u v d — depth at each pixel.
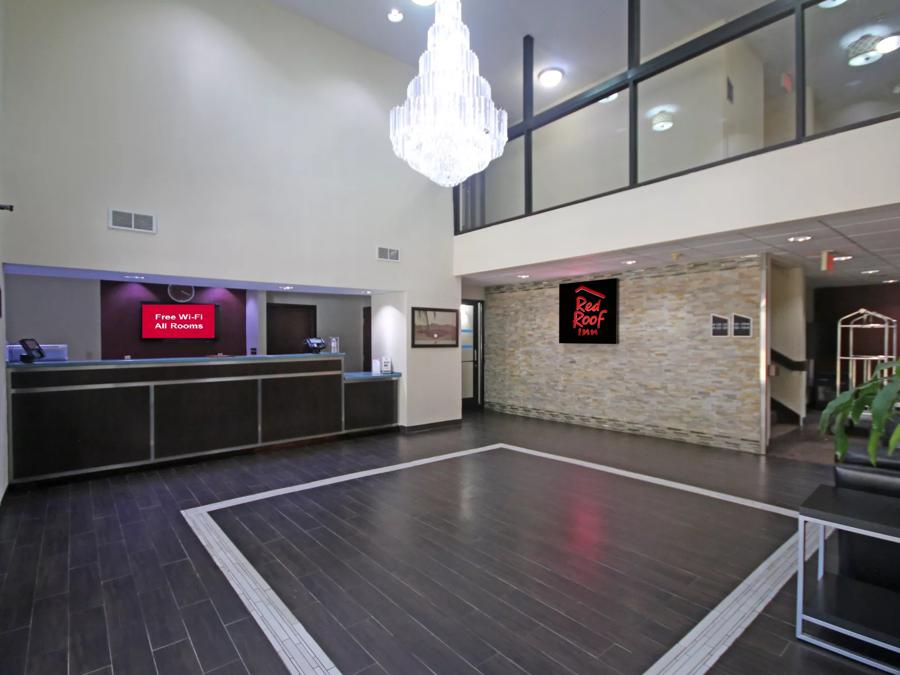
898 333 8.72
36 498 4.07
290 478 4.68
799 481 4.60
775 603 2.50
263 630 2.27
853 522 2.04
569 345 7.75
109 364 4.68
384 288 6.52
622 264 6.37
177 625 2.31
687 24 5.64
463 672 1.98
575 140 6.98
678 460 5.38
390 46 6.38
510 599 2.55
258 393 5.69
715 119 5.69
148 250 4.68
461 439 6.47
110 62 4.51
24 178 4.06
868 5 5.01
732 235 4.55
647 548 3.15
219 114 5.14
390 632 2.26
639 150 6.36
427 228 7.03
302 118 5.76
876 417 1.63
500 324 8.94
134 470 4.84
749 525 3.52
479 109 3.85
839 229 4.28
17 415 4.24
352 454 5.63
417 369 6.96
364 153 6.33
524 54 6.13
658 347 6.62
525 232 6.29
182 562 2.95
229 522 3.57
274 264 5.50
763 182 4.12
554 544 3.21
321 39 5.93
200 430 5.26
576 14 5.54
